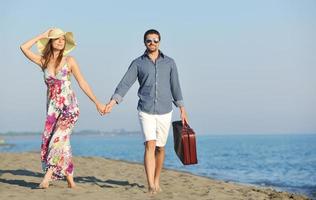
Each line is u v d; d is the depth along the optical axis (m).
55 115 7.34
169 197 7.30
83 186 8.02
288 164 25.58
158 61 7.62
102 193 7.27
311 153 43.91
